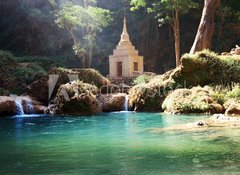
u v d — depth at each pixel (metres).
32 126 10.84
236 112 11.87
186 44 33.19
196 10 32.53
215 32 32.16
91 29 28.09
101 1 35.69
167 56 33.38
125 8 34.78
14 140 7.83
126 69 23.66
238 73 15.66
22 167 5.02
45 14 35.69
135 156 5.61
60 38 35.47
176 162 5.07
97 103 16.41
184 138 7.36
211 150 5.95
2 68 23.19
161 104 16.06
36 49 36.19
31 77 22.94
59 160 5.47
